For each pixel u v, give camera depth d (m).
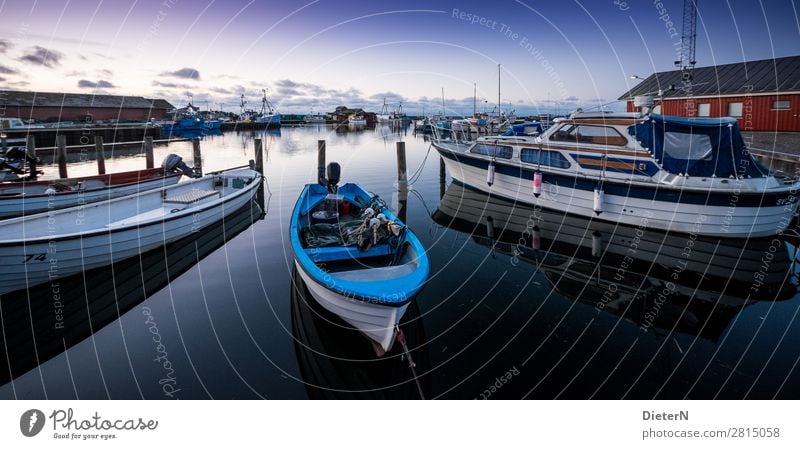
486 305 5.93
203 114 73.50
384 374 4.42
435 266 7.47
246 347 4.84
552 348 4.83
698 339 5.00
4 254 5.58
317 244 5.80
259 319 5.47
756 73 20.50
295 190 14.36
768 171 8.77
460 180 13.57
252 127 63.25
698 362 4.54
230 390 4.11
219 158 24.78
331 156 24.77
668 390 4.09
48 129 30.44
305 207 8.12
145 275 6.80
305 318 5.50
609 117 9.26
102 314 5.57
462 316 5.62
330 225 6.62
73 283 6.43
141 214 8.61
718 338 5.02
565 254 8.02
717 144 8.37
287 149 29.47
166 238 7.71
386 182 15.66
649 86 24.00
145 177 12.42
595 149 9.45
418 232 9.66
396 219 6.80
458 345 4.91
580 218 9.94
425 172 18.38
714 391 4.07
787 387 4.11
